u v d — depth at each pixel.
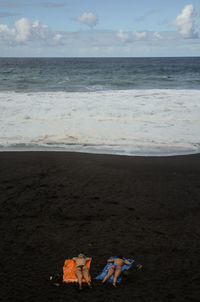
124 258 4.22
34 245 4.81
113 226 5.52
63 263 4.29
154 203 6.58
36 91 24.55
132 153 10.41
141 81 35.91
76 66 92.88
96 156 10.08
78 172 8.59
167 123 13.98
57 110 15.88
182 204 6.55
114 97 19.50
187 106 16.89
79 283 3.72
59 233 5.24
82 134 12.48
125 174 8.45
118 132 12.70
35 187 7.46
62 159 9.75
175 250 4.68
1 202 6.56
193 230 5.39
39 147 11.02
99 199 6.77
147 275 4.02
